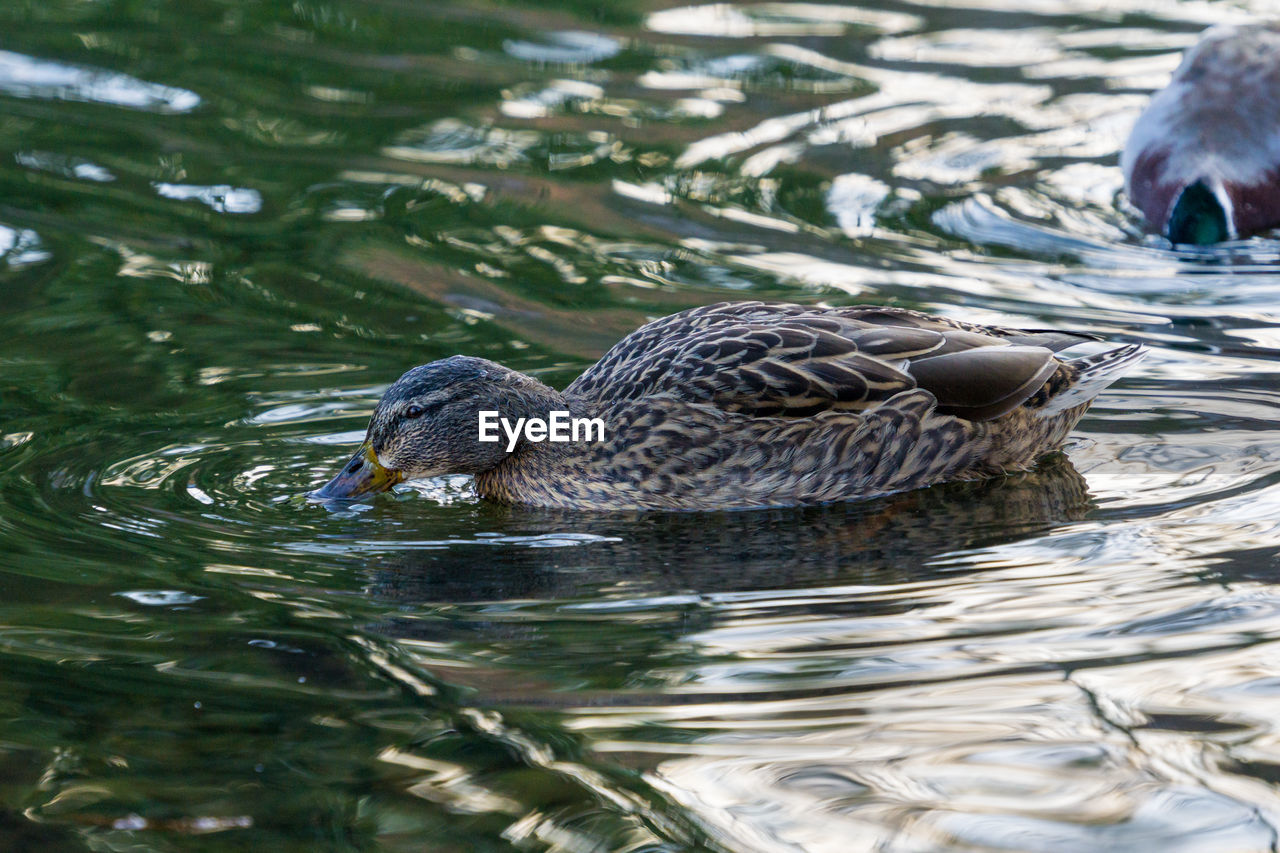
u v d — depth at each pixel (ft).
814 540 31.40
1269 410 36.81
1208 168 49.55
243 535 31.24
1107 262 47.50
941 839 20.76
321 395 38.17
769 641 26.50
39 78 63.67
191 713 24.00
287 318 42.88
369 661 25.86
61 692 24.59
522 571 29.96
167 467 34.30
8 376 38.83
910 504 33.30
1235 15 71.51
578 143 57.88
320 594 28.60
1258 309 43.57
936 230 50.06
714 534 32.01
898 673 25.18
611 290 45.03
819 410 33.65
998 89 63.36
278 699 24.48
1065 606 27.48
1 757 22.76
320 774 22.38
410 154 56.65
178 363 39.81
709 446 33.63
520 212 51.24
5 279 45.21
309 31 71.51
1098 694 24.29
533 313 43.32
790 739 23.25
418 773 22.41
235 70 65.57
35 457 34.47
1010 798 21.62
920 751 22.82
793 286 45.27
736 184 53.98
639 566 30.14
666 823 21.17
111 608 27.71
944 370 34.01
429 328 42.27
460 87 63.93
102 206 51.19
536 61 67.51
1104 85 63.52
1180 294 44.91
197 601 28.07
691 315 36.32
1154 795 21.58
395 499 34.19
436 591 28.84
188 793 21.86
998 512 32.42
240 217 50.55
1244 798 21.44
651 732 23.50
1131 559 29.40
